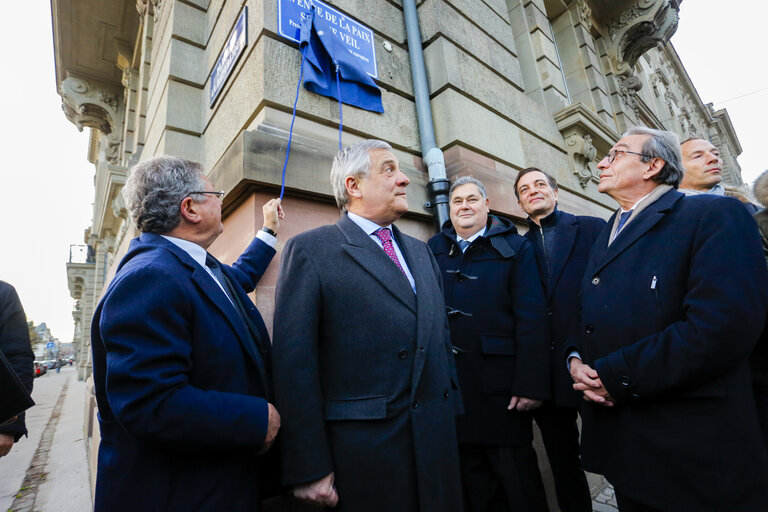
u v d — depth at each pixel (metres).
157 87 3.27
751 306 0.95
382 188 1.40
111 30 5.86
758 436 0.98
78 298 16.77
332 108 2.26
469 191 2.03
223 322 1.10
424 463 1.11
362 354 1.17
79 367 15.09
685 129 13.62
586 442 1.28
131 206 1.18
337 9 2.51
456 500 1.16
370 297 1.21
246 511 0.98
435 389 1.22
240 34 2.29
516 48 4.86
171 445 0.87
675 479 1.00
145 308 0.92
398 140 2.64
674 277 1.11
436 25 2.98
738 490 0.92
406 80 2.88
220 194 1.31
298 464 1.02
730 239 1.03
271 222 1.71
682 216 1.16
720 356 0.94
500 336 1.79
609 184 1.46
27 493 3.30
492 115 3.22
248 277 1.52
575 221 2.18
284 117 2.04
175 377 0.89
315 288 1.19
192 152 2.74
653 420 1.06
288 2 2.23
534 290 1.80
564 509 1.92
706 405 1.00
